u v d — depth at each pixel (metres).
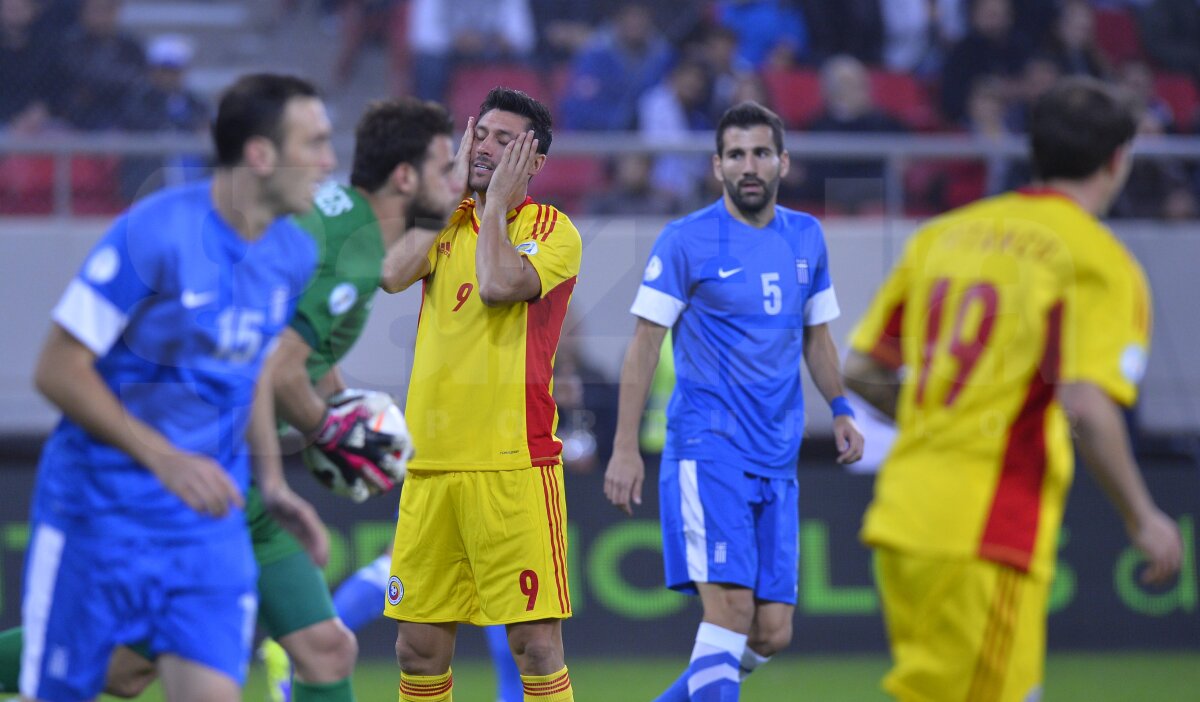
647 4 31.61
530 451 12.73
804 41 33.59
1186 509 22.58
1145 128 29.56
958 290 10.35
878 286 21.80
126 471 9.44
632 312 14.23
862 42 33.66
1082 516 22.42
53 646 9.48
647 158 24.02
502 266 12.17
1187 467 22.70
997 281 10.13
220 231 9.57
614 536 21.56
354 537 21.14
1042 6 31.84
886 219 23.12
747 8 33.56
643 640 21.53
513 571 12.62
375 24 34.06
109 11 27.75
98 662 9.51
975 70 31.09
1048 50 31.75
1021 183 24.11
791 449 14.24
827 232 22.05
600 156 23.61
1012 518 10.07
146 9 34.72
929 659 10.28
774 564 14.09
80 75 27.09
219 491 9.41
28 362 22.19
